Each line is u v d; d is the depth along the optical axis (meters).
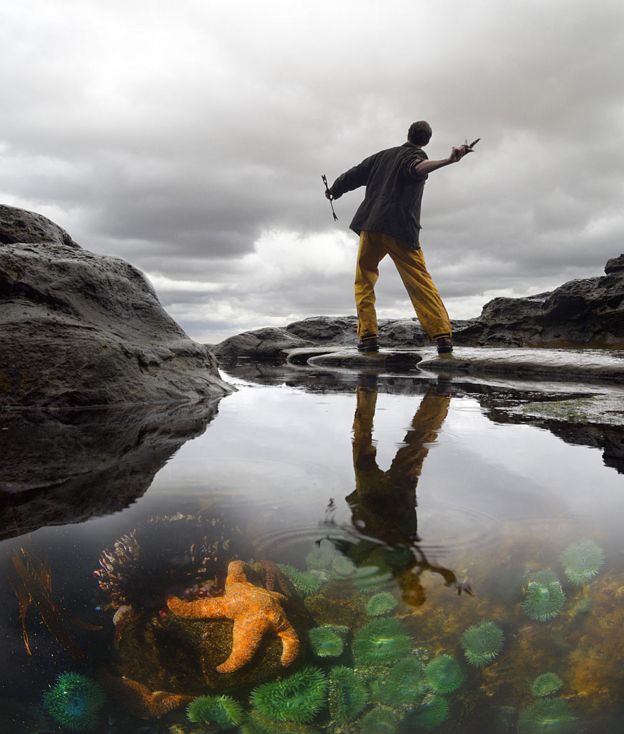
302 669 1.08
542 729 0.96
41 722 0.93
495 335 13.16
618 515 1.87
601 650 1.14
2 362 4.39
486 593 1.33
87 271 5.58
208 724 0.95
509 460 2.68
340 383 7.01
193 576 1.38
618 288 11.34
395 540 1.63
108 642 1.13
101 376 4.67
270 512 1.86
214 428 3.61
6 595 1.31
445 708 1.00
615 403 4.81
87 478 2.34
